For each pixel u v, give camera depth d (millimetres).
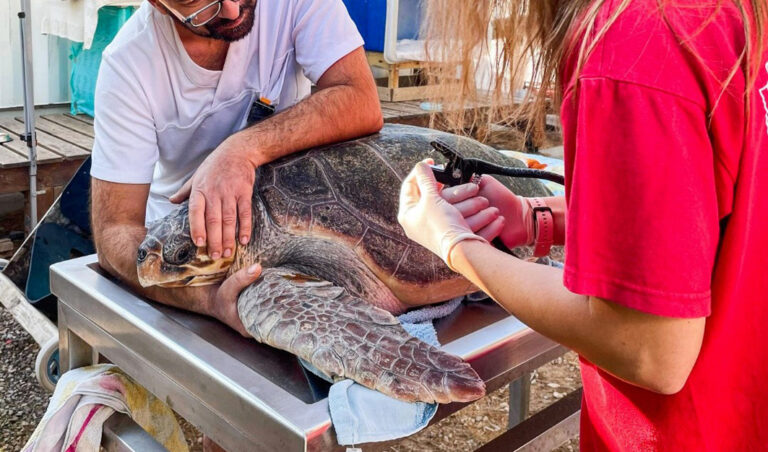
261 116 1444
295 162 1293
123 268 1222
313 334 985
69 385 1261
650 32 527
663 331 547
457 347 1036
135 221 1340
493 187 968
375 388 910
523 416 1895
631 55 527
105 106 1366
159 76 1390
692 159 524
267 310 1046
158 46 1371
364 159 1323
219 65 1455
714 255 562
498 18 670
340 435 854
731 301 599
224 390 945
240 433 944
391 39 4605
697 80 524
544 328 637
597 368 745
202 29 1312
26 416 2145
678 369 571
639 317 551
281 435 867
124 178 1349
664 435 681
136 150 1366
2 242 3256
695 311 534
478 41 677
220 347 1086
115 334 1176
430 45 718
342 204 1220
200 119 1463
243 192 1188
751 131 544
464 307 1272
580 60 557
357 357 938
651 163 521
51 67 4262
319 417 867
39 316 1877
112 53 1387
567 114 577
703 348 624
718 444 652
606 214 544
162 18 1358
